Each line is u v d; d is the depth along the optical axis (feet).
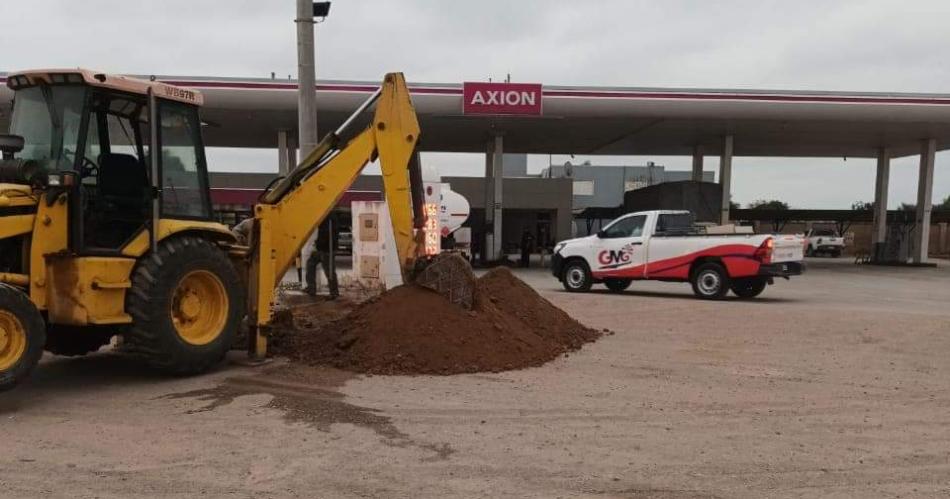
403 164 26.58
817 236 150.92
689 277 49.37
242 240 27.55
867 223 168.76
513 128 92.22
